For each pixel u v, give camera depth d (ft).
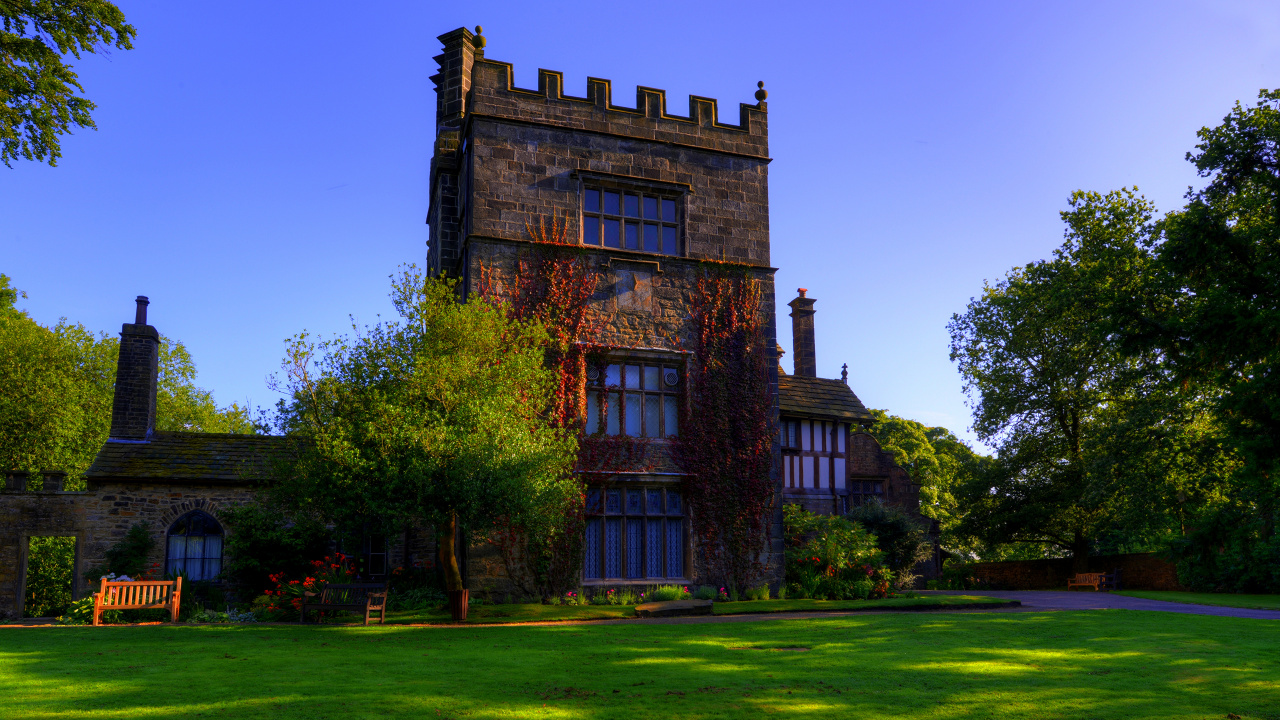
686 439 60.03
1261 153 24.52
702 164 63.98
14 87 41.98
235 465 63.21
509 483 42.06
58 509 62.08
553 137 60.34
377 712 22.91
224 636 38.52
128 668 29.43
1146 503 80.38
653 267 61.26
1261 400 22.43
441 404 45.24
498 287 57.62
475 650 34.53
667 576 58.59
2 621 58.13
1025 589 101.24
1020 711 24.08
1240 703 25.20
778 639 38.50
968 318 108.58
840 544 63.21
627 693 26.03
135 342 66.59
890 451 92.27
